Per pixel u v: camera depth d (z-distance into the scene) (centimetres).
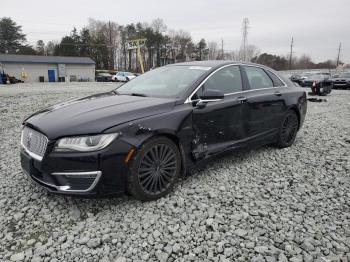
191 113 360
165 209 321
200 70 418
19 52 7700
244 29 5956
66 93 1514
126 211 316
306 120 846
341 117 918
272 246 265
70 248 261
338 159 485
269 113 479
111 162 295
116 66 8388
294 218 308
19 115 837
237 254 255
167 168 342
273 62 8388
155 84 423
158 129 323
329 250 261
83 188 295
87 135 292
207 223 296
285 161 473
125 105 344
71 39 7481
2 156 486
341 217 313
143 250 261
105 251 257
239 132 429
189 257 252
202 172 420
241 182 392
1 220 302
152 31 7756
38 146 308
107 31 8181
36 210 319
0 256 251
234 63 455
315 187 384
